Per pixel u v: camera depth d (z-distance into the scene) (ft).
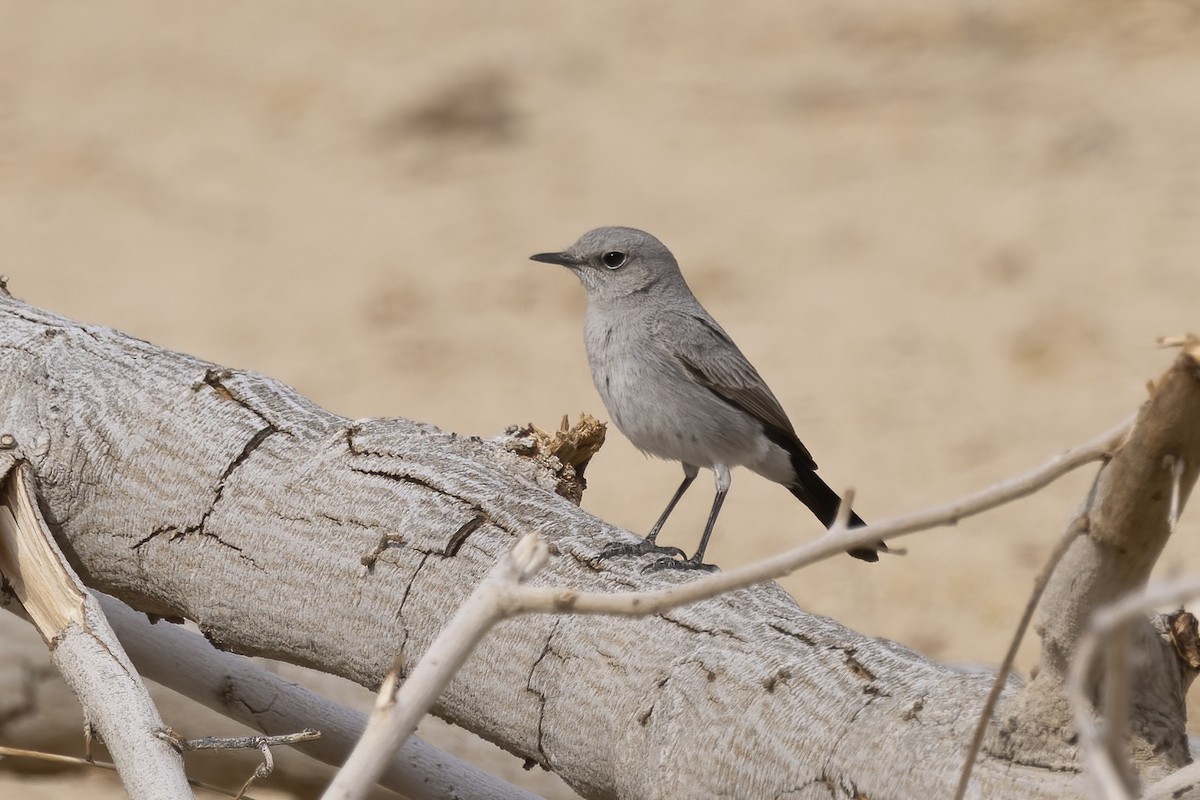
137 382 25.05
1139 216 76.43
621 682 19.61
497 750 31.96
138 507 24.00
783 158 91.15
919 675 17.79
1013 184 82.94
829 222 81.25
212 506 23.49
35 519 23.50
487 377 66.85
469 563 21.49
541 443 25.73
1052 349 64.75
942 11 110.01
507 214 87.45
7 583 23.40
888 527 13.23
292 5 130.00
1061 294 69.67
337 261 82.74
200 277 81.20
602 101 103.86
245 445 23.73
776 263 77.15
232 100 110.22
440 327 73.26
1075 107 91.97
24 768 33.91
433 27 121.39
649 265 30.86
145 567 24.00
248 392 24.71
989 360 64.59
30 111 109.19
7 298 27.94
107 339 26.22
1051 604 15.53
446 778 24.39
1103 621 10.37
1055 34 103.09
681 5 119.85
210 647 25.68
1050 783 15.76
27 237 87.56
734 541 50.57
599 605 13.61
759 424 30.58
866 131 93.56
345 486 22.80
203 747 20.24
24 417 24.93
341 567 22.21
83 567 24.75
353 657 22.09
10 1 134.00
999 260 73.97
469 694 21.03
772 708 18.07
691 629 19.58
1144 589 15.11
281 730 25.45
